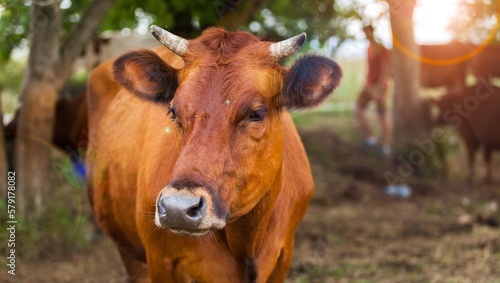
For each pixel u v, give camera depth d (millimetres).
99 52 7438
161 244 3275
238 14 7047
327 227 6781
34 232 5832
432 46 10492
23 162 6082
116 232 4219
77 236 6090
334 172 9477
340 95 17922
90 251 6086
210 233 3070
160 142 3361
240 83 2768
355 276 5422
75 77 9469
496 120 8641
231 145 2709
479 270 5469
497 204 7840
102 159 4168
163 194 2529
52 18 5789
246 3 7074
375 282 5270
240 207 2775
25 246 5742
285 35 9094
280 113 2984
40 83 5961
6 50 6566
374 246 6223
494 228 6668
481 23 7766
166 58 3871
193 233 2562
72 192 6750
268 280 3557
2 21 5656
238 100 2734
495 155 11117
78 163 6371
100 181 4176
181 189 2518
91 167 4488
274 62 2912
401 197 8148
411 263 5668
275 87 2887
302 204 3582
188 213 2492
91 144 4602
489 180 9023
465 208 7637
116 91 4449
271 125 2879
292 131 3678
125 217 3861
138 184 3502
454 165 10203
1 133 6059
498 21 7449
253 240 3135
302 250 6113
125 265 4418
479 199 8125
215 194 2611
